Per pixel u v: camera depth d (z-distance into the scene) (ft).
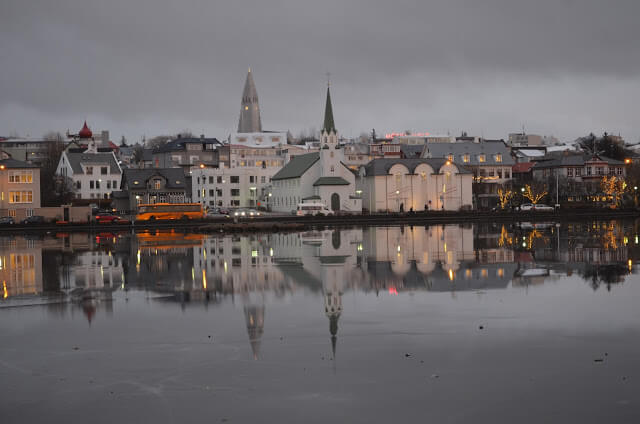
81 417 72.59
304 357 90.58
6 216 433.48
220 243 260.42
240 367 86.89
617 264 172.45
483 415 71.51
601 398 75.10
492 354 90.84
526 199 611.88
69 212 437.58
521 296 129.39
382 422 70.28
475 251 210.38
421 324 106.93
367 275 157.89
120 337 101.55
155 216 458.91
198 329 105.60
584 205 565.12
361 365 86.99
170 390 79.56
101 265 185.16
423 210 541.34
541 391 77.46
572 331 101.55
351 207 540.11
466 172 558.97
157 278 157.38
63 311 119.96
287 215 522.06
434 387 79.20
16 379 83.71
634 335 98.84
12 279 159.02
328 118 548.31
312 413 72.69
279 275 159.53
